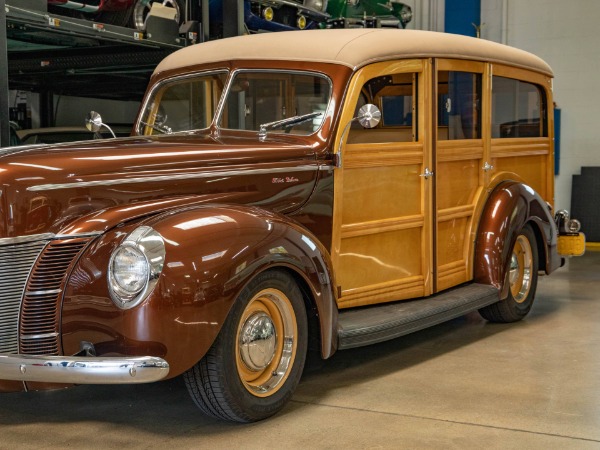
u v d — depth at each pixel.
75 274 2.84
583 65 10.41
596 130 10.37
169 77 4.35
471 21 11.00
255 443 2.90
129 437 3.00
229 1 6.42
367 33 3.99
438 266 4.39
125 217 2.95
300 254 3.18
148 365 2.68
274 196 3.49
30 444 2.93
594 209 10.09
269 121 3.91
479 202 4.74
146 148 3.28
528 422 3.11
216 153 3.36
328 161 3.70
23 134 7.27
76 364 2.66
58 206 2.90
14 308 2.84
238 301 2.96
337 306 3.50
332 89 3.74
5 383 2.88
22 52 7.06
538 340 4.57
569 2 10.46
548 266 5.21
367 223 3.92
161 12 6.16
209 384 2.95
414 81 4.20
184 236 2.83
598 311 5.47
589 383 3.66
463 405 3.33
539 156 5.52
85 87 8.66
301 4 7.74
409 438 2.94
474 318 5.25
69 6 5.53
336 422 3.13
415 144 4.17
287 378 3.22
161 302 2.73
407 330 3.82
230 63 4.07
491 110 4.82
